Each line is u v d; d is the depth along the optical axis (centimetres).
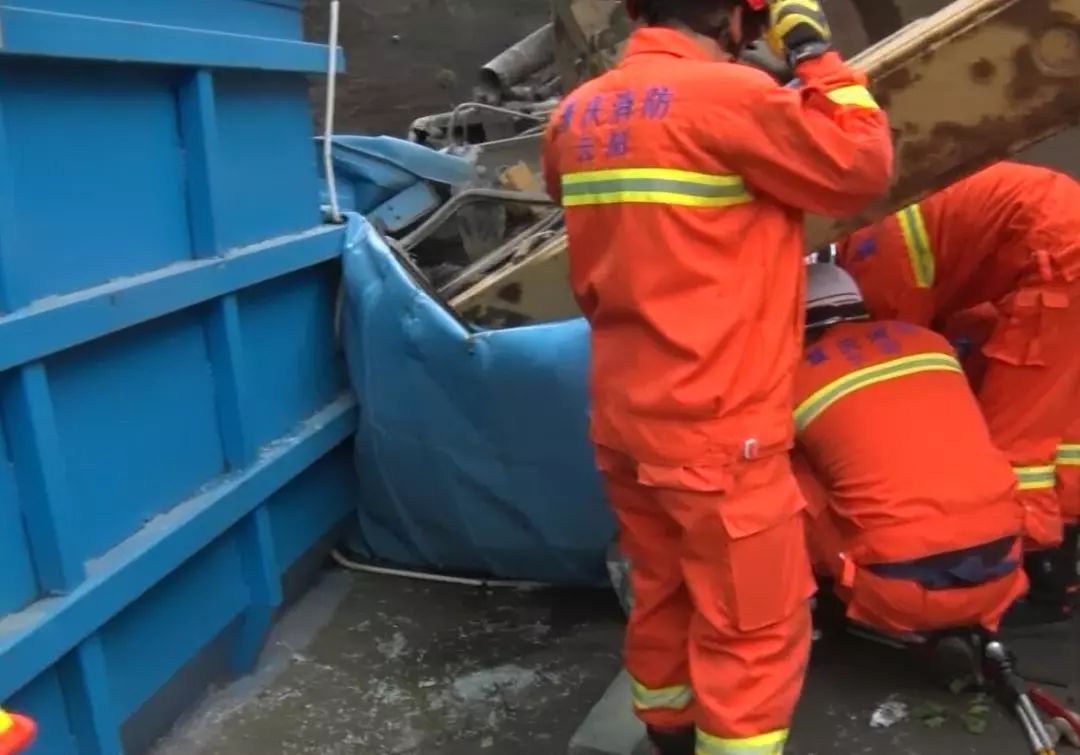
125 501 233
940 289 282
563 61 402
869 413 238
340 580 325
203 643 260
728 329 185
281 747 245
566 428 273
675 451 188
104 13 219
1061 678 253
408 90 682
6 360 189
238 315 273
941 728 239
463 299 294
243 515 266
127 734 235
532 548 296
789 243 193
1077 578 280
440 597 313
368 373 301
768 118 178
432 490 303
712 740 197
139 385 237
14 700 201
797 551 197
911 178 234
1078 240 254
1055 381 256
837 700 251
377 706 260
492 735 247
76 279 217
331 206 331
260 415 287
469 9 672
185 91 250
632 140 185
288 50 290
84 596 208
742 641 195
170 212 250
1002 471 238
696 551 192
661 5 195
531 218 384
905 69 227
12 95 199
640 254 186
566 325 271
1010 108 224
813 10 187
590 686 264
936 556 231
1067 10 216
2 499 199
